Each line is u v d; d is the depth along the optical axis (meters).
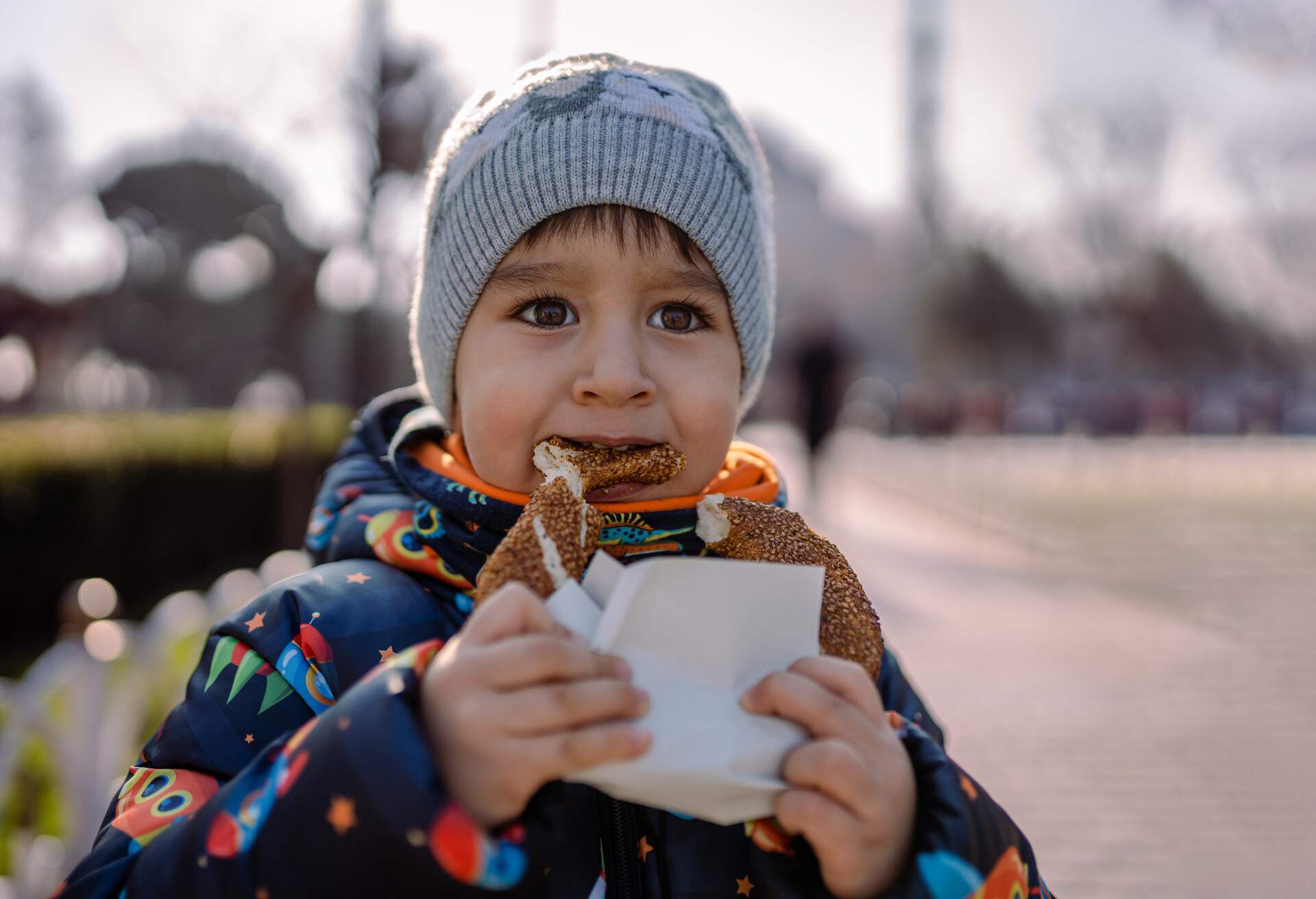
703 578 0.93
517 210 1.29
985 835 1.01
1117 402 28.53
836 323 13.62
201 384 27.27
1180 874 3.62
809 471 13.28
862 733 0.95
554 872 1.10
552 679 0.88
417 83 8.15
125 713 2.98
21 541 6.45
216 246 16.83
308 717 1.19
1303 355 38.41
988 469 16.80
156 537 7.59
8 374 21.44
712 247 1.34
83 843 2.69
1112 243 33.62
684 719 0.90
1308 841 3.91
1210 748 4.88
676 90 1.42
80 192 18.36
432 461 1.43
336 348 12.03
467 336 1.38
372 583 1.31
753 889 1.15
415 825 0.85
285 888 0.90
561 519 1.07
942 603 7.99
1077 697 5.64
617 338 1.25
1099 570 9.44
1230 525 11.92
